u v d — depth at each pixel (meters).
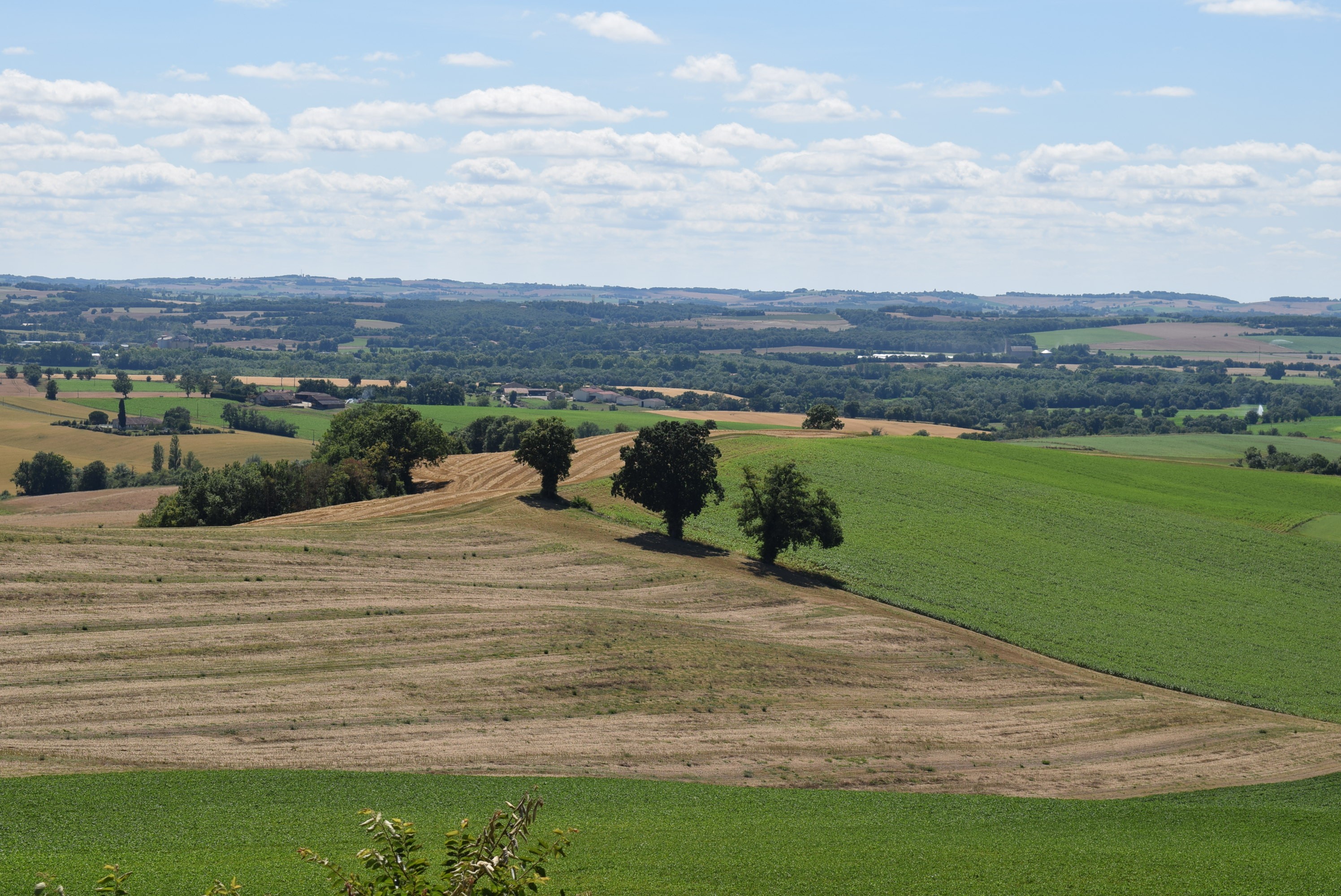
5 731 41.84
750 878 30.17
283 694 49.12
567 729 48.75
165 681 49.06
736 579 81.44
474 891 12.70
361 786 38.78
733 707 54.31
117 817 33.88
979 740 53.31
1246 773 51.31
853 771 46.75
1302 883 32.09
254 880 27.52
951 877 31.39
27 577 58.69
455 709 49.59
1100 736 55.94
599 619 65.56
